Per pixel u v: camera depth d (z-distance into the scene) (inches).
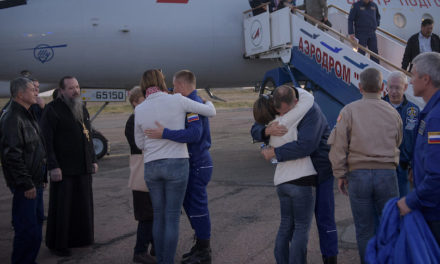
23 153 122.8
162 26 363.9
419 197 72.6
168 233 118.4
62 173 145.0
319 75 279.3
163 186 120.8
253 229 167.8
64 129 145.0
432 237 72.6
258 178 269.1
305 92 110.0
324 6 298.0
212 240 157.4
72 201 148.9
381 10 412.8
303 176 108.5
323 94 302.7
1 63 350.9
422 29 250.8
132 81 379.6
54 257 147.0
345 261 131.9
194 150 133.8
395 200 78.5
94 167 154.9
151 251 144.4
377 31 331.3
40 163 128.0
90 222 151.8
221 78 404.2
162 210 120.9
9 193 250.7
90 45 353.7
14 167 118.8
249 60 389.7
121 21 356.5
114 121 943.0
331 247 117.3
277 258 115.3
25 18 348.2
